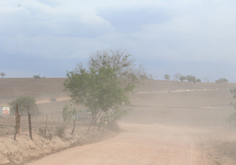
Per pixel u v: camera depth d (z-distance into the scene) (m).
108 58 36.12
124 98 29.08
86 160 10.16
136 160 10.57
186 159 11.73
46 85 131.38
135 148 14.27
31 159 10.59
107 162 9.86
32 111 52.38
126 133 28.41
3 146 9.94
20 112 51.94
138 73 37.41
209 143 19.97
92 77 26.92
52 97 94.00
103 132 24.75
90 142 17.84
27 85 129.75
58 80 150.25
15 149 10.40
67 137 15.89
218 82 186.12
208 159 12.75
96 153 12.02
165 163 10.32
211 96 119.38
